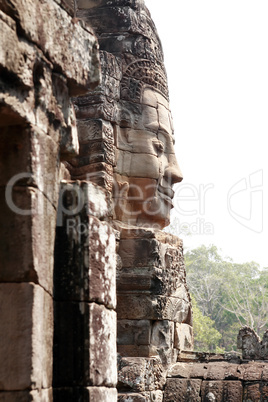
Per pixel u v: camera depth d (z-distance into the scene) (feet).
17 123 15.10
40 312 14.80
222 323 121.70
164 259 36.14
